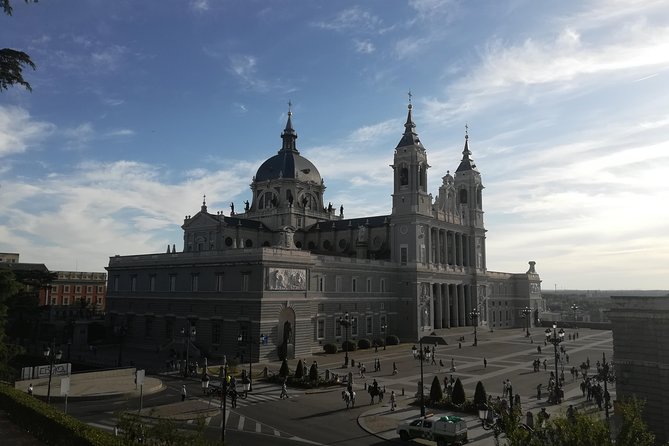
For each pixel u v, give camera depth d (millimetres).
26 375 64125
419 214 119688
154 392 60031
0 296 53344
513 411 31969
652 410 41781
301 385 62969
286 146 141125
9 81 34000
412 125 125438
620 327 43781
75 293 162500
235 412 50906
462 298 137625
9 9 27422
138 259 104875
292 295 87562
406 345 108125
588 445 23734
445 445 39625
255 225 123188
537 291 179000
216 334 87188
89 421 46688
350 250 128250
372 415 49969
